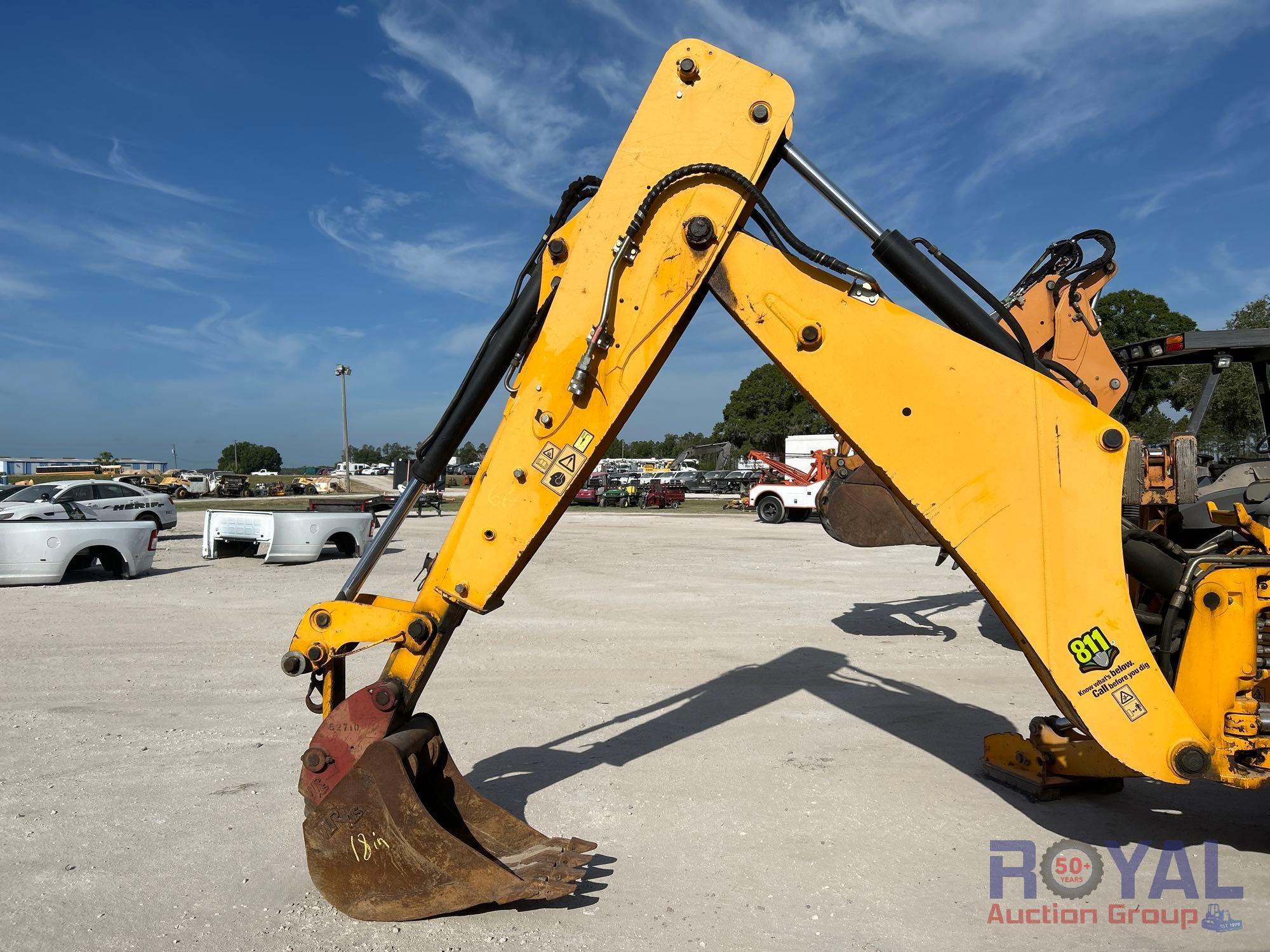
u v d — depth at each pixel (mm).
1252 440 7047
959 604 10055
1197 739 2967
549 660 7242
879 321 3064
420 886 2936
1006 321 3182
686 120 3178
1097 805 4125
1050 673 2965
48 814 3986
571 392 3131
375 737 3111
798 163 3232
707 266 3104
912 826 3855
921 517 3066
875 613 9539
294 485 61375
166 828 3836
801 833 3779
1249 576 3205
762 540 19609
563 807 4074
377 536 3412
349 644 3232
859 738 5137
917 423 3041
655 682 6492
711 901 3172
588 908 3117
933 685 6414
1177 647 3395
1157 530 5328
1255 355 6254
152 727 5383
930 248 3219
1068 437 2965
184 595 11016
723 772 4559
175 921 3021
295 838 3742
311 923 3010
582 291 3164
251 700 6020
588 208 3199
